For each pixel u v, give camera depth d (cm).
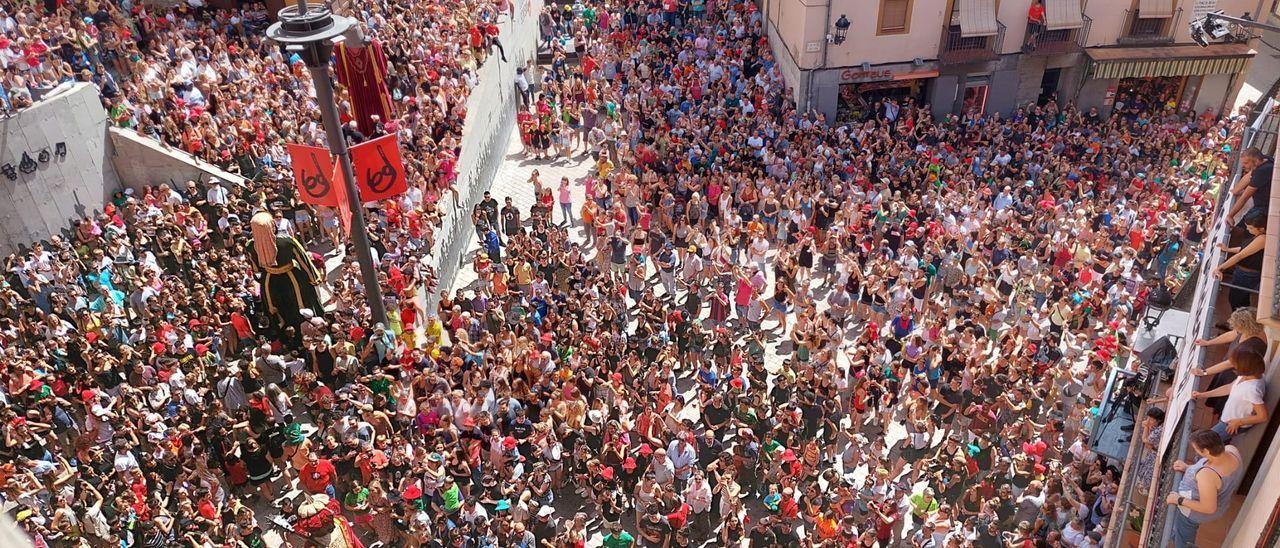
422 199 2188
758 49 3394
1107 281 2069
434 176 2269
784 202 2433
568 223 2611
